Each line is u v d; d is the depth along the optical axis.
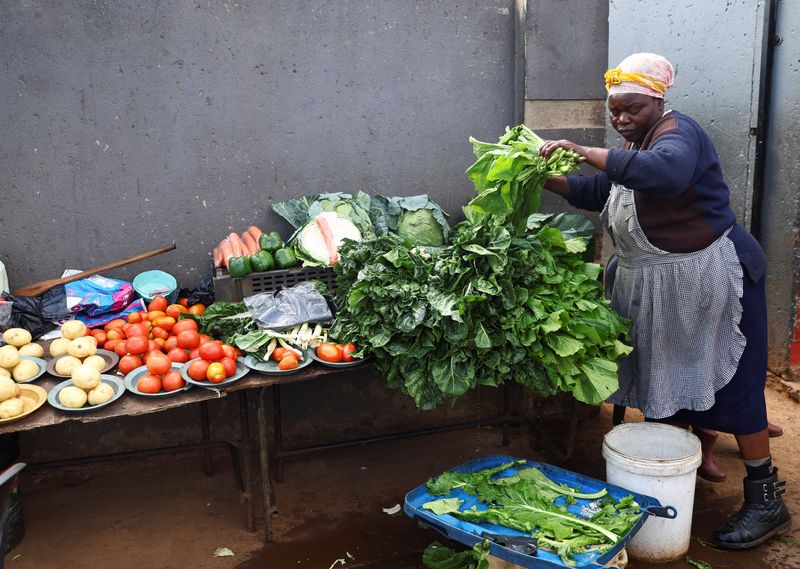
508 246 2.71
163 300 3.26
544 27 3.79
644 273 2.90
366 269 2.83
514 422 3.85
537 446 3.96
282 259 3.36
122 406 2.57
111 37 3.34
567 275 2.94
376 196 3.73
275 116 3.63
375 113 3.79
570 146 2.65
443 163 3.95
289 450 3.38
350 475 3.65
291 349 2.84
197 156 3.56
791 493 3.37
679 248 2.79
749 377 2.88
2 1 3.18
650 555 2.79
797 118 4.36
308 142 3.71
